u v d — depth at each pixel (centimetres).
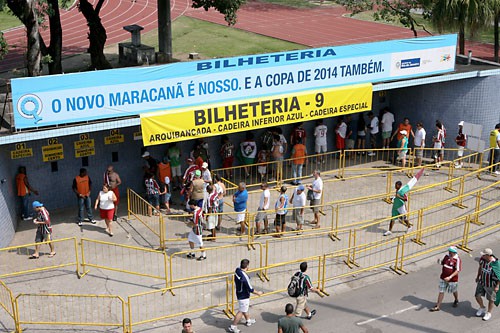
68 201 1908
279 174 2089
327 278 1512
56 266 1483
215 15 5384
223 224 1800
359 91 2042
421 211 1720
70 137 1856
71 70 3388
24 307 1364
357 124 2350
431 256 1642
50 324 1300
